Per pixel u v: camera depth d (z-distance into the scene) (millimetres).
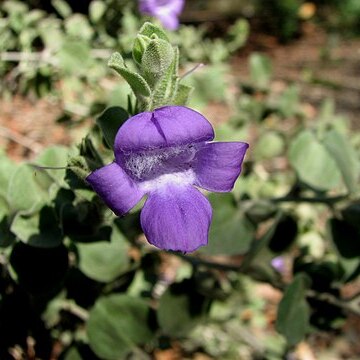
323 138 131
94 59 190
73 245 113
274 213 126
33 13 194
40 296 112
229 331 194
